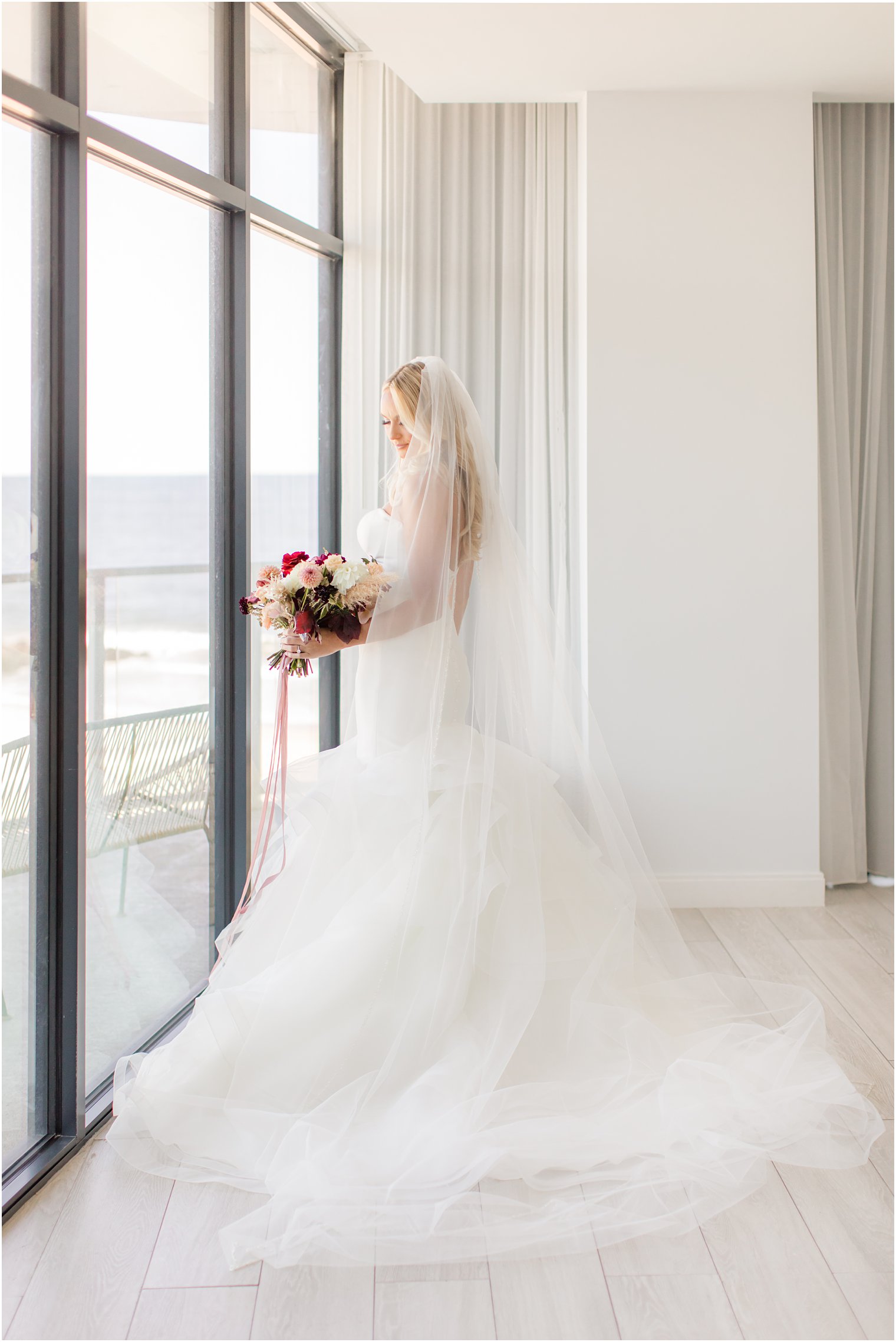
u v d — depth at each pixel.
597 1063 2.36
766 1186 2.09
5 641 2.10
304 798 2.58
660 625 3.79
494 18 3.14
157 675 2.83
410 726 2.51
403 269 3.89
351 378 3.92
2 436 2.07
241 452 3.21
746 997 2.93
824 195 3.85
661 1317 1.73
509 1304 1.75
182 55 2.88
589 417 3.75
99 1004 2.56
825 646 3.98
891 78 3.58
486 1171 2.02
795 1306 1.76
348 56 3.84
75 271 2.21
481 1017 2.32
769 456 3.76
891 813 4.08
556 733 2.77
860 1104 2.36
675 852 3.85
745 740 3.83
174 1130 2.22
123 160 2.54
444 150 3.93
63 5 2.20
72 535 2.24
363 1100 2.20
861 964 3.28
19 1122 2.18
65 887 2.26
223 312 3.16
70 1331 1.69
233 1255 1.86
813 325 3.73
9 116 2.07
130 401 2.66
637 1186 2.04
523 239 3.95
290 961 2.37
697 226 3.70
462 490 2.59
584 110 3.70
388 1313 1.73
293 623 2.47
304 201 3.71
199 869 3.13
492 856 2.41
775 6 3.06
